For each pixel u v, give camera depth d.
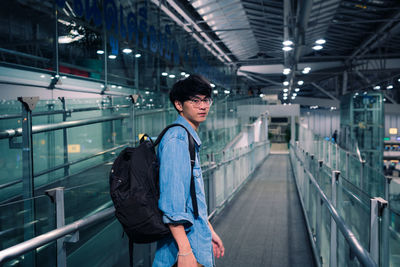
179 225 1.05
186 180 1.08
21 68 4.43
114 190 1.05
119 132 4.08
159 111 4.82
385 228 1.23
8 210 1.24
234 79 20.73
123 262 2.06
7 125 3.18
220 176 5.52
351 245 1.51
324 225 2.78
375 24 13.28
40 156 3.57
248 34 14.64
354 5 10.91
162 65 9.60
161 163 1.08
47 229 1.37
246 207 5.82
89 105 3.74
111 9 6.80
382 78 23.25
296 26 9.44
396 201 2.72
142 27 8.31
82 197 1.65
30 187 2.15
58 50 5.19
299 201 6.39
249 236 4.10
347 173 5.07
